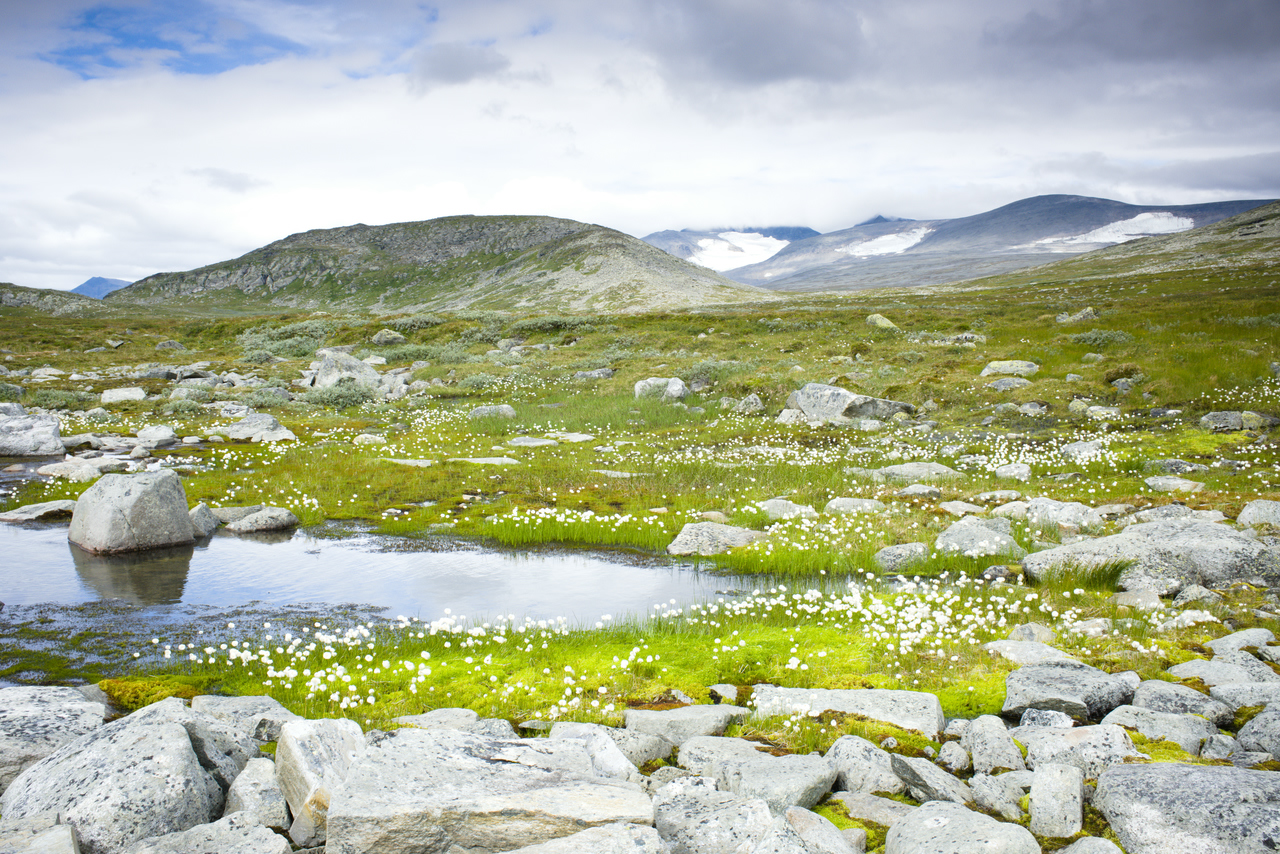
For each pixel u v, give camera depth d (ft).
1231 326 130.31
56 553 50.11
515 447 92.02
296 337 215.92
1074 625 33.88
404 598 42.39
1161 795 17.37
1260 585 37.86
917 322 189.16
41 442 82.02
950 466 75.87
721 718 25.49
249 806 18.93
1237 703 24.76
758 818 17.37
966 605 37.06
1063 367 111.55
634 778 21.16
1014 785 19.79
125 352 198.08
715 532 53.31
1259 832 15.71
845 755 22.04
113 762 19.04
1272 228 481.05
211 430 97.30
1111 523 51.67
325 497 66.74
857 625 36.76
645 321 221.05
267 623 37.47
